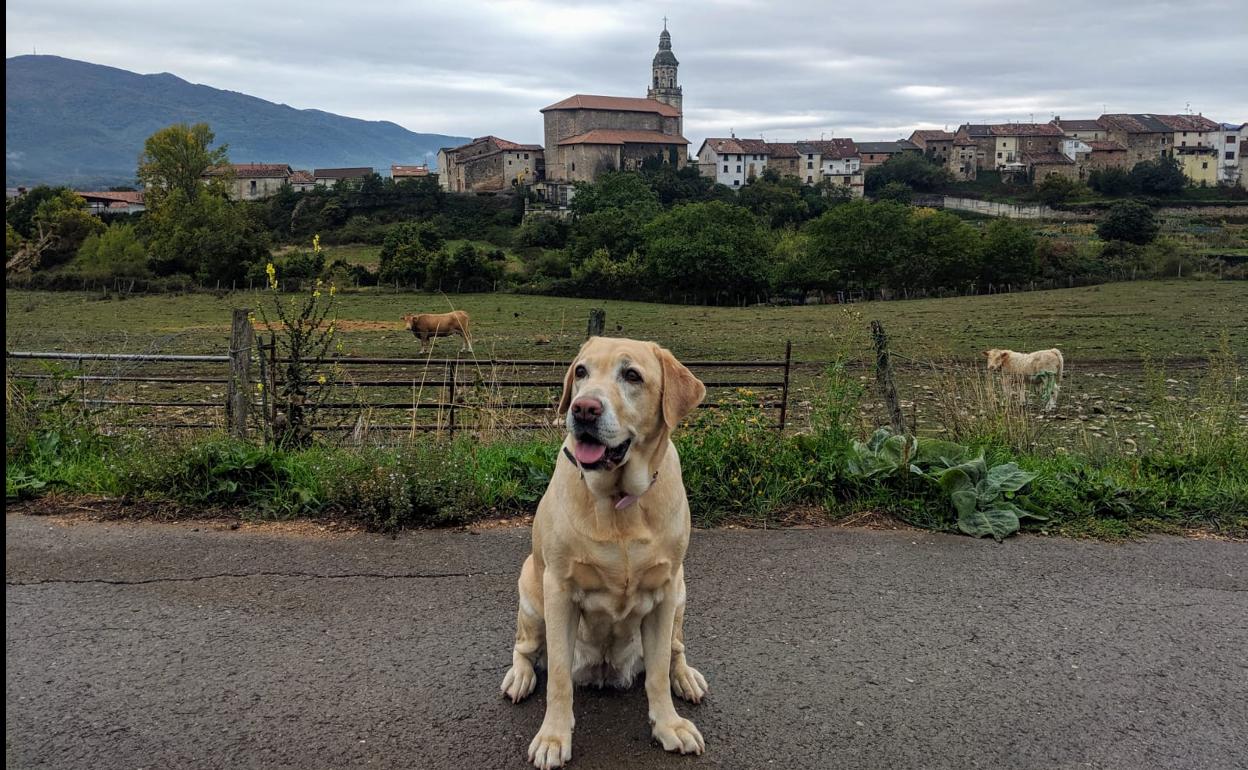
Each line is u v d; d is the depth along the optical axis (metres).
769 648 4.56
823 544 6.12
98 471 7.08
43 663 4.21
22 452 7.36
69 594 5.00
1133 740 3.79
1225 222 110.75
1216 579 5.61
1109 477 7.17
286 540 5.97
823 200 124.31
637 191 108.88
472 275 63.22
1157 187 126.50
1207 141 150.12
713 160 148.12
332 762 3.49
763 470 6.98
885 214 66.00
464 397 8.95
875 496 6.87
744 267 60.59
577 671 4.06
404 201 114.69
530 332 34.53
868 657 4.48
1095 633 4.80
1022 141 152.12
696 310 49.75
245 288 63.34
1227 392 9.19
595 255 67.69
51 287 59.62
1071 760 3.63
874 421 9.53
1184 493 7.03
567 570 3.56
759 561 5.78
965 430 8.80
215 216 72.62
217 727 3.71
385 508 6.39
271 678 4.12
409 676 4.18
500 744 3.65
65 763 3.43
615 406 3.41
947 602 5.18
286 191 118.69
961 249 65.38
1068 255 70.00
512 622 4.77
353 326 37.44
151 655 4.32
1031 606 5.14
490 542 6.01
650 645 3.71
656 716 3.69
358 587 5.20
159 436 7.58
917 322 38.53
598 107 142.88
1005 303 49.69
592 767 3.51
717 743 3.70
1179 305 43.84
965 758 3.63
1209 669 4.42
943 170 146.88
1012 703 4.06
